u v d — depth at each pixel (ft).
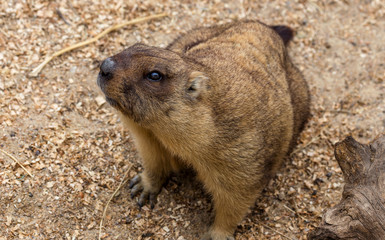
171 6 3.52
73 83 3.06
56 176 2.72
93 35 3.26
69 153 2.81
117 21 3.36
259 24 3.01
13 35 3.13
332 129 3.18
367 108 3.26
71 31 3.24
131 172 2.85
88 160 2.82
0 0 3.22
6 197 2.61
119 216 2.71
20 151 2.75
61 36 3.20
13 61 3.04
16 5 3.22
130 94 2.36
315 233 2.31
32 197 2.64
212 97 2.44
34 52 3.10
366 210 2.28
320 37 3.59
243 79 2.57
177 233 2.70
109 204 2.73
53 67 3.09
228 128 2.46
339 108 3.28
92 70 3.13
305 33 3.59
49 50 3.13
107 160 2.85
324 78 3.42
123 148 2.91
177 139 2.43
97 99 3.04
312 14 3.68
